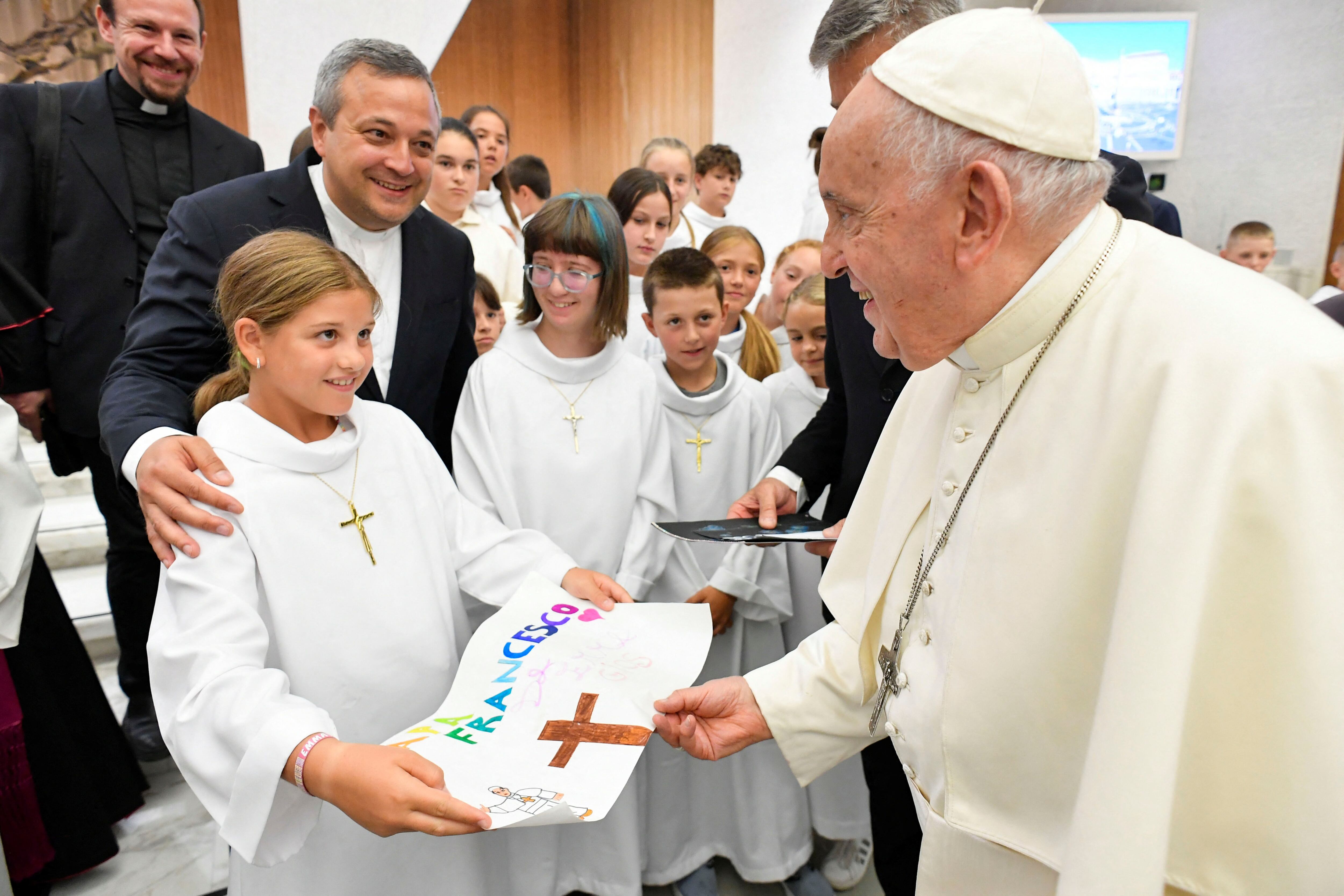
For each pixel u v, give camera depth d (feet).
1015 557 3.07
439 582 5.06
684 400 7.32
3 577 6.06
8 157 8.52
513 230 15.79
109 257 8.91
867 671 4.17
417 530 5.01
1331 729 2.42
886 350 3.55
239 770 3.53
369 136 5.76
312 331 4.18
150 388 5.50
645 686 4.33
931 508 3.69
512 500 6.36
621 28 25.73
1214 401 2.57
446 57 25.91
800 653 4.41
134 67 8.78
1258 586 2.51
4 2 15.76
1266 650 2.52
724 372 7.75
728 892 7.30
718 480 7.49
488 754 3.78
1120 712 2.45
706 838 7.30
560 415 6.61
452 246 7.09
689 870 7.17
